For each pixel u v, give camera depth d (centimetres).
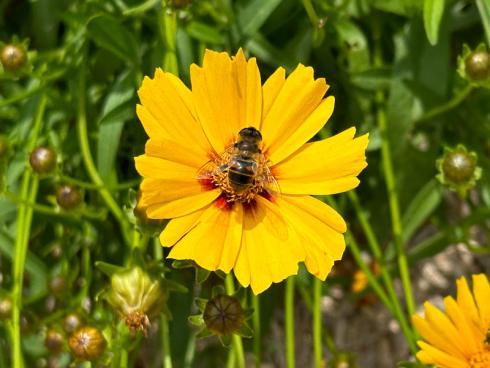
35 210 21
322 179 15
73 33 21
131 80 20
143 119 14
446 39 21
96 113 22
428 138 22
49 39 22
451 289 26
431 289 26
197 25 20
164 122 14
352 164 15
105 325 18
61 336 19
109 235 22
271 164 15
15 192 21
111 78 22
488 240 23
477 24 23
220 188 15
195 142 15
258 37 20
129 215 17
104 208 20
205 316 16
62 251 21
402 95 21
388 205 22
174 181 14
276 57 20
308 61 22
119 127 19
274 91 15
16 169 20
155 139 14
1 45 19
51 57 21
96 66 21
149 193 14
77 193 19
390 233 22
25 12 23
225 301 16
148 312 16
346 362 20
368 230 20
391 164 21
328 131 21
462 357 16
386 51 23
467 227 21
